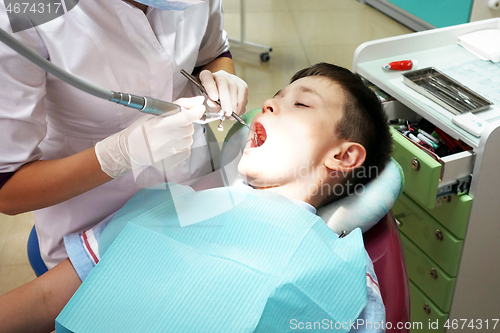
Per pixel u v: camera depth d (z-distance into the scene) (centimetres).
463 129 117
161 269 91
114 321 86
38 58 59
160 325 84
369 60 149
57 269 100
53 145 106
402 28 341
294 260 90
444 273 133
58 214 110
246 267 89
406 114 146
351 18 359
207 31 124
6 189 87
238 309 83
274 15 369
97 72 92
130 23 91
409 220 142
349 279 88
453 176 117
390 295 97
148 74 98
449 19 290
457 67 143
